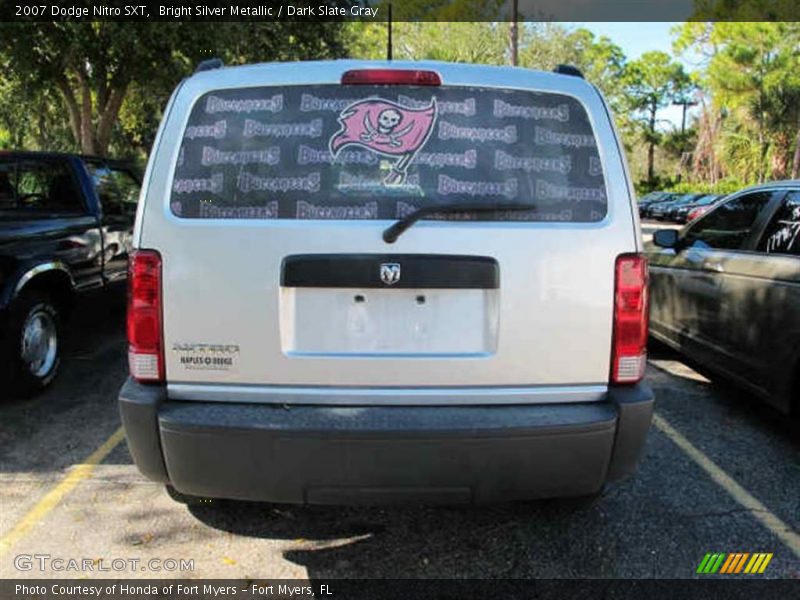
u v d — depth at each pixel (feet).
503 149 8.91
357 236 8.55
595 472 8.67
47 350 16.97
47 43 41.45
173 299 8.66
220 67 9.57
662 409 16.39
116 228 20.03
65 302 17.84
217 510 11.45
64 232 17.42
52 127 75.51
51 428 14.83
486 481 8.50
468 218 8.66
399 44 123.13
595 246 8.73
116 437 14.37
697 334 17.58
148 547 10.41
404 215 8.68
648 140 231.71
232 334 8.65
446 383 8.70
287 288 8.60
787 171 134.31
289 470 8.41
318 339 8.67
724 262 16.33
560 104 9.16
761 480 12.67
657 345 21.18
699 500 11.90
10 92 53.88
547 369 8.77
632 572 9.89
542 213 8.77
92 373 18.53
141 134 85.40
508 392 8.77
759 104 132.98
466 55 124.47
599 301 8.76
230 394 8.76
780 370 14.01
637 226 8.91
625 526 11.06
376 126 8.89
